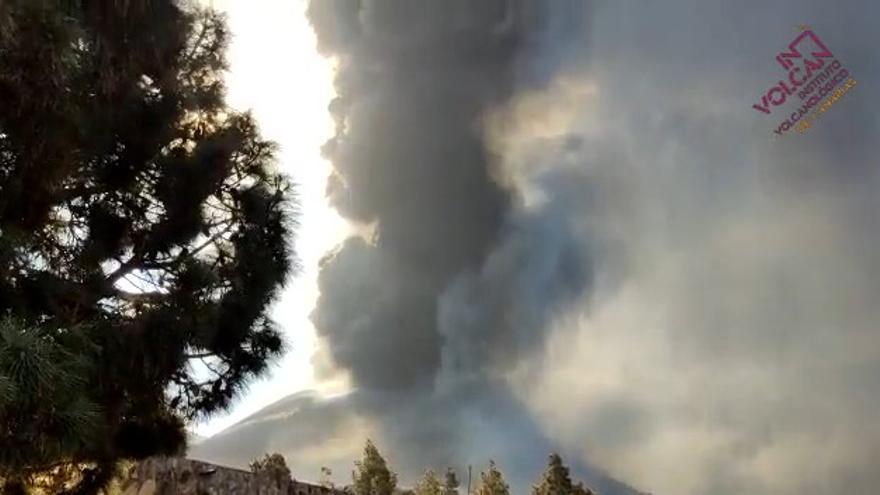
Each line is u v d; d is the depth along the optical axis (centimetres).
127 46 455
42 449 297
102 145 444
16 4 344
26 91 372
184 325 459
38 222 415
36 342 285
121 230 467
